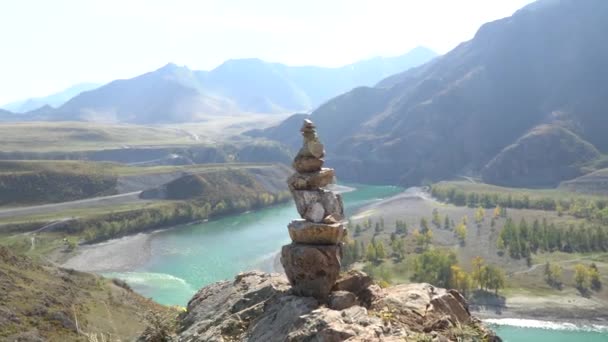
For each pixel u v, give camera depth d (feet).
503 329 334.65
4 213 637.71
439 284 392.68
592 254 472.44
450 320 53.26
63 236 554.05
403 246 486.38
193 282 410.93
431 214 647.97
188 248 531.50
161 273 438.81
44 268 264.52
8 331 155.63
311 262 61.67
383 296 59.88
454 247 499.92
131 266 462.19
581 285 399.85
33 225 570.05
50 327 169.58
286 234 590.96
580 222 574.15
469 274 403.95
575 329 334.03
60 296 208.33
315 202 65.05
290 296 62.59
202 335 68.28
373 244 468.75
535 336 323.57
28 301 186.09
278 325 57.98
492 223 571.28
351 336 45.60
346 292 59.16
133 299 258.57
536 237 500.74
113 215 621.72
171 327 80.48
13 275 216.33
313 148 66.28
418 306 56.03
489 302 374.84
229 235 593.83
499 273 385.29
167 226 644.69
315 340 46.50
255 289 75.72
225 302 77.25
